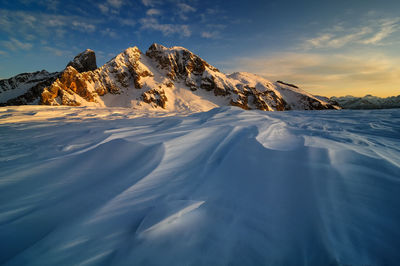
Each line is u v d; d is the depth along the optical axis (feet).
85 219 3.73
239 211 3.94
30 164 6.37
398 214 3.59
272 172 5.36
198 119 13.74
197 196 4.49
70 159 6.62
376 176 4.79
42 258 2.93
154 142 7.82
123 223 3.65
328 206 3.89
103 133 10.49
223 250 3.05
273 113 19.70
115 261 2.87
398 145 7.56
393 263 2.73
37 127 13.88
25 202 4.27
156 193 4.63
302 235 3.30
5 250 3.04
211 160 6.44
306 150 6.57
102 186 4.92
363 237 3.17
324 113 20.35
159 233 3.33
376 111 20.49
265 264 2.83
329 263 2.78
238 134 8.89
